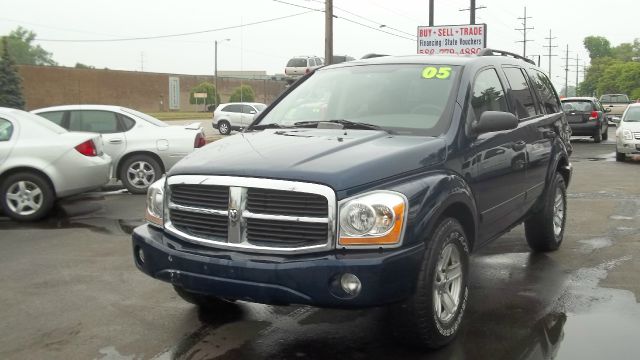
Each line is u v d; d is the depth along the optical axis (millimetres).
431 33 31312
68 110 10852
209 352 4148
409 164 3953
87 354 4125
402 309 3818
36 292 5398
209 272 3736
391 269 3549
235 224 3746
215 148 4375
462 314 4281
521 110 5812
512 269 6000
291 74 38156
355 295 3523
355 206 3576
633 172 13930
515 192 5406
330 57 28531
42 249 6906
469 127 4621
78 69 59812
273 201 3691
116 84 63344
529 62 6750
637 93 96438
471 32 30375
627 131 16047
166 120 45656
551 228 6406
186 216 3992
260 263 3598
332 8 28422
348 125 4711
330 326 4570
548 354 4031
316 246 3590
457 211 4320
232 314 4844
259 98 81375
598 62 136250
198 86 70312
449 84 4840
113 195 10703
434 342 4000
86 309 4973
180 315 4832
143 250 4113
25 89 56094
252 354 4105
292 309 4945
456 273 4203
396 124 4652
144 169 10859
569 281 5594
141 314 4855
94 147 8859
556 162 6344
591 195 10555
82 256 6602
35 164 8367
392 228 3600
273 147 4145
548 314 4758
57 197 8602
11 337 4418
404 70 5172
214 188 3855
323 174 3619
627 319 4645
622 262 6215
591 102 23375
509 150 5191
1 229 7965
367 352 4102
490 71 5414
